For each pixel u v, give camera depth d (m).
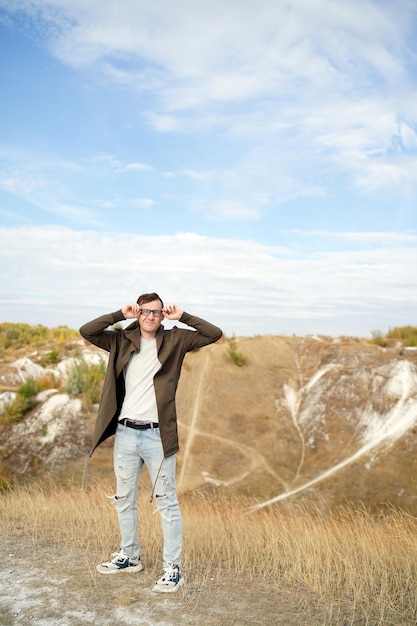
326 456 24.52
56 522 6.79
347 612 4.25
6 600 4.22
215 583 4.75
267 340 36.59
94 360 32.91
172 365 4.61
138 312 4.56
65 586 4.49
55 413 26.42
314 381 30.91
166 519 4.50
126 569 4.81
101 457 24.02
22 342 39.12
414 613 4.25
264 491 21.64
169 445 4.46
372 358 31.78
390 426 25.59
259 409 29.27
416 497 20.45
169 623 3.86
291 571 5.08
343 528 7.00
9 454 23.94
